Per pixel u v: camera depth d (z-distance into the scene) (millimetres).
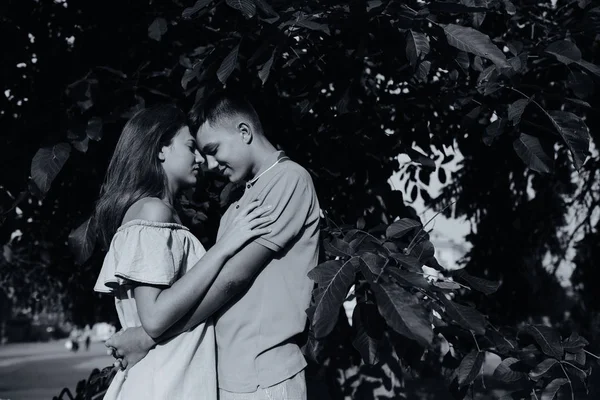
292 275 1803
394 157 3254
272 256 1786
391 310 1444
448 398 6328
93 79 2691
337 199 3320
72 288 5504
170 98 3014
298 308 1792
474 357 1992
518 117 2082
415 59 1973
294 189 1810
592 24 2477
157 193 1910
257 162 2002
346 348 2869
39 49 3260
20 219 3600
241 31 2449
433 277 1983
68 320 9258
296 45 2562
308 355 1824
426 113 3209
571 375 2031
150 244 1731
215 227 3422
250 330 1755
